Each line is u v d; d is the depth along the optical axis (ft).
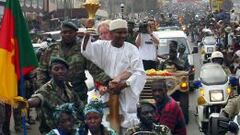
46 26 136.77
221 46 81.30
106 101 25.21
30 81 39.63
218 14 163.94
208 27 156.25
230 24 114.73
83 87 25.58
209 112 40.16
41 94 22.24
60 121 19.93
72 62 25.07
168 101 24.06
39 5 151.64
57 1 190.39
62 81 22.45
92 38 27.04
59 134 19.95
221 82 40.81
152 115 21.31
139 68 25.23
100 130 20.42
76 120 21.07
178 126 24.08
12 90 22.54
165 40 62.28
